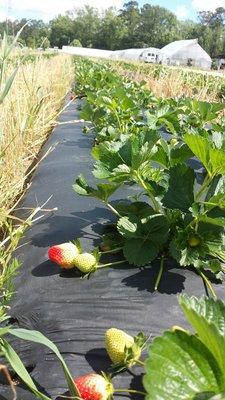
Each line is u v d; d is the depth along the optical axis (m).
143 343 0.33
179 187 0.46
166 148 0.52
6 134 0.76
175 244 0.44
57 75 2.36
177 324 0.40
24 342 0.39
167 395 0.21
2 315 0.38
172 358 0.21
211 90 2.56
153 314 0.41
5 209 0.60
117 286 0.45
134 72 3.90
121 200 0.67
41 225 0.61
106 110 1.08
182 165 0.46
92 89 1.93
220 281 0.47
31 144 0.99
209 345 0.21
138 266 0.47
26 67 1.30
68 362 0.35
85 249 0.53
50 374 0.35
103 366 0.35
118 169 0.47
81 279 0.46
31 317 0.42
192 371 0.21
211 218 0.42
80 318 0.41
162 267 0.46
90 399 0.28
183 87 2.62
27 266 0.51
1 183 0.63
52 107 1.51
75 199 0.69
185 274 0.47
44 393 0.33
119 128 0.99
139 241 0.47
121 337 0.33
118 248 0.49
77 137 1.21
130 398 0.31
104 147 0.51
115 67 4.82
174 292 0.44
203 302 0.25
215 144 0.49
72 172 0.86
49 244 0.55
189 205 0.45
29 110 1.01
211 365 0.21
